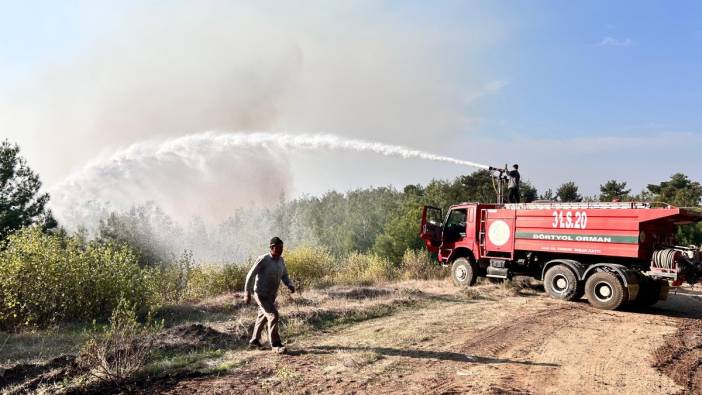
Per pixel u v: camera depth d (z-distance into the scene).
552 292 13.09
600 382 6.11
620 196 36.69
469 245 15.52
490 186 38.06
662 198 33.59
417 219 29.30
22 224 19.28
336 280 16.45
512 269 14.53
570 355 7.36
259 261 7.29
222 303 11.34
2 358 6.64
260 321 7.51
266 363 6.67
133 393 5.52
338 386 5.76
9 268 8.94
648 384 6.08
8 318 8.77
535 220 13.72
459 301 12.41
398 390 5.65
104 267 10.25
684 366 6.92
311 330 8.80
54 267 9.30
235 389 5.64
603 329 9.33
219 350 7.22
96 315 9.80
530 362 6.93
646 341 8.38
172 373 6.19
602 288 11.80
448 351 7.41
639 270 12.02
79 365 6.13
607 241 12.14
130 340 6.95
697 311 12.02
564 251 12.97
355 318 9.89
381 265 18.75
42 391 5.41
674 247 11.88
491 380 6.07
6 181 20.12
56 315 9.22
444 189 40.28
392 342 7.93
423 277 18.06
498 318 10.14
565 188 33.31
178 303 11.91
